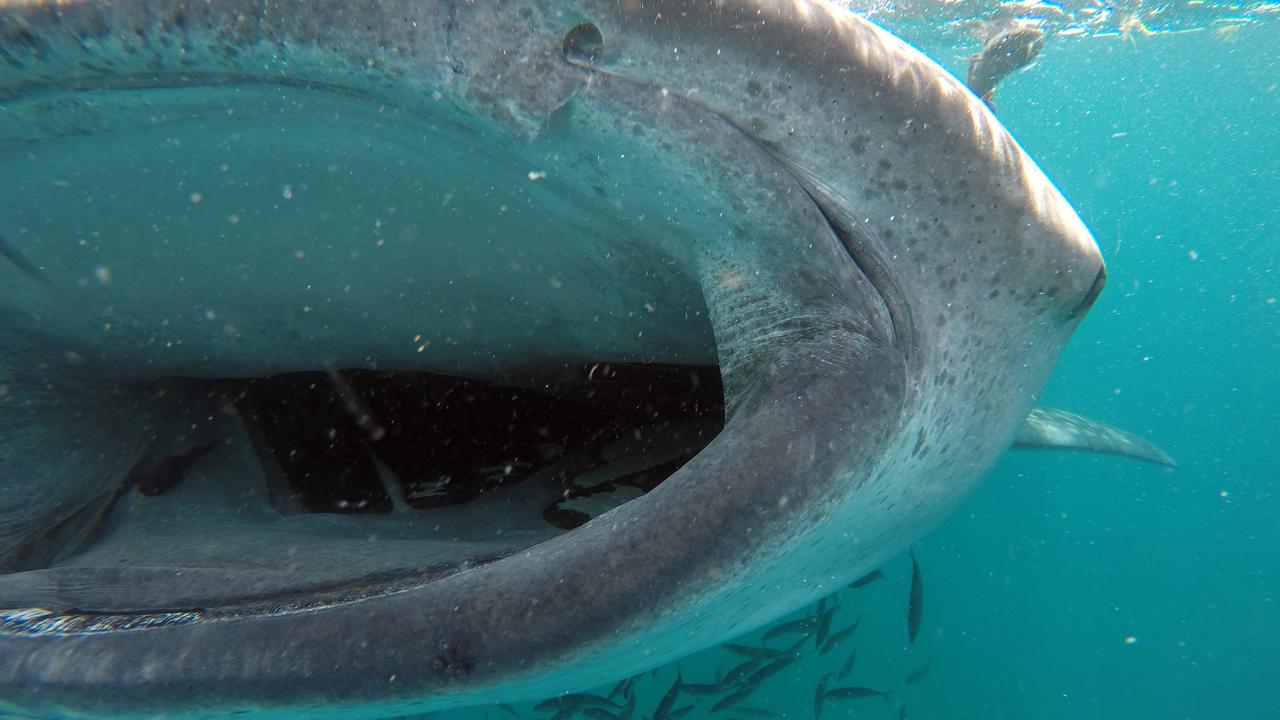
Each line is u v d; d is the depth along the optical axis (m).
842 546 2.03
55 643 1.21
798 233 1.51
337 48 1.31
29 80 1.38
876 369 1.43
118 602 1.36
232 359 2.31
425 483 2.24
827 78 1.47
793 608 2.25
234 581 1.40
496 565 1.17
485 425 2.36
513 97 1.35
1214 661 17.73
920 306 1.75
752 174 1.45
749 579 1.31
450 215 1.78
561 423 2.37
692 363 2.28
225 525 2.07
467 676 1.09
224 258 1.93
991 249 1.79
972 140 1.67
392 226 1.83
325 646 1.10
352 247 1.90
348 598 1.28
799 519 1.26
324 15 1.28
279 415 2.40
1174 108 39.44
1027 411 2.63
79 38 1.30
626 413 2.38
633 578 1.12
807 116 1.49
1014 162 1.79
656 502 1.20
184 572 1.40
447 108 1.40
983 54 8.12
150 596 1.35
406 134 1.53
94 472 2.19
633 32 1.34
